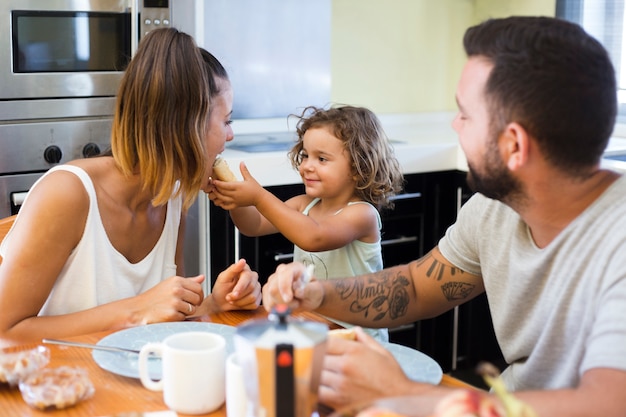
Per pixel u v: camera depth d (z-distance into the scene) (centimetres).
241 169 199
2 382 118
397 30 358
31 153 247
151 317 147
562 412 98
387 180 219
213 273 268
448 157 302
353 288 153
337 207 215
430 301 157
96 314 148
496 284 139
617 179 121
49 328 146
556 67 110
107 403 114
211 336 116
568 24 115
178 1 259
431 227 304
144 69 151
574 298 121
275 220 197
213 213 264
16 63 241
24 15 240
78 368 120
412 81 367
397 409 82
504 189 121
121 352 130
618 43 326
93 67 254
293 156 229
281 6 320
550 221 125
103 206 158
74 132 253
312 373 86
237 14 312
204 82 155
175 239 178
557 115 111
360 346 112
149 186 158
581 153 114
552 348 126
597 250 118
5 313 146
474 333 311
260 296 159
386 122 360
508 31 115
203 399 111
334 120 210
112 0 252
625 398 99
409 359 130
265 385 85
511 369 137
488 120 116
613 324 106
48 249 149
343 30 346
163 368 113
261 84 322
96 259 158
